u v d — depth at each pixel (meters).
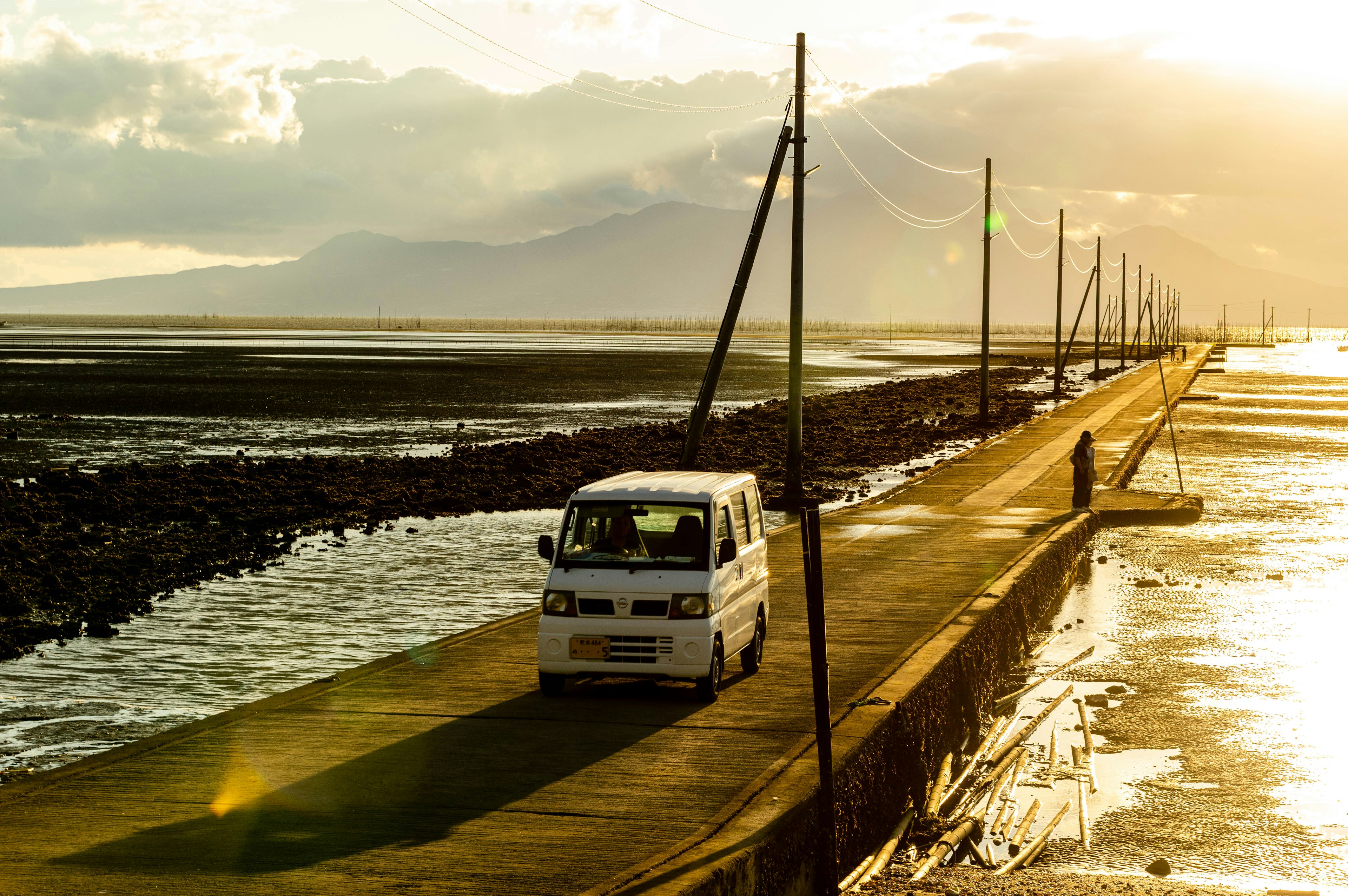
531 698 14.01
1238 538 32.06
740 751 11.84
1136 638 21.52
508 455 48.50
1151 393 87.12
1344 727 16.28
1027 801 13.73
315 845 9.33
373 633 21.03
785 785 10.64
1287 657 20.03
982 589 21.16
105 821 9.87
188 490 38.88
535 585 25.41
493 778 11.04
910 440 57.50
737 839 9.34
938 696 14.95
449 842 9.41
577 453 50.06
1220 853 12.16
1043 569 24.06
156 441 55.72
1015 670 19.64
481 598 24.11
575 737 12.38
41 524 32.88
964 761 15.21
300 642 20.34
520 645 16.89
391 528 33.41
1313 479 44.59
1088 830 12.72
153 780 10.95
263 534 32.00
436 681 14.80
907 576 22.64
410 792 10.63
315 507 36.41
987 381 63.50
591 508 14.52
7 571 26.16
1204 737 15.88
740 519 15.53
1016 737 15.91
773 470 45.97
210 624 21.72
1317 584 26.14
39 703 16.81
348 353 165.88
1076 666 19.69
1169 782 14.27
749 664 15.25
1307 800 13.63
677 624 13.65
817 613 9.95
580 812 10.10
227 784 10.82
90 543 30.48
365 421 67.19
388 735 12.45
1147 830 12.78
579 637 13.81
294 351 171.12
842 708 13.41
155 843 9.35
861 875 10.75
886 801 12.45
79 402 76.94
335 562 28.11
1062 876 11.23
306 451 52.44
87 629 21.03
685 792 10.63
